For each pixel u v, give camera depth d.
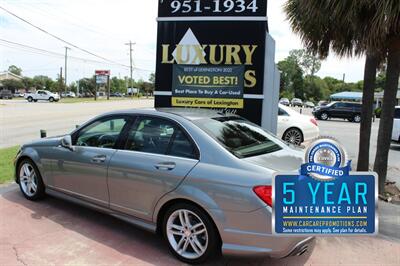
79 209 5.20
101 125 4.76
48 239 4.26
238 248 3.45
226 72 7.46
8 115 23.91
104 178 4.44
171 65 7.73
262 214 3.32
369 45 5.92
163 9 7.66
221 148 3.74
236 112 7.48
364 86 7.62
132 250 4.05
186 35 7.59
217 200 3.51
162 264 3.77
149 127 4.30
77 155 4.77
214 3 7.41
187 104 7.71
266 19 7.23
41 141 5.44
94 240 4.27
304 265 3.82
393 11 5.28
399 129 13.39
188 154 3.87
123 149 4.38
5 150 9.80
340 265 3.85
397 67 6.33
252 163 3.59
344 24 6.42
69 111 29.25
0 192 5.91
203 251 3.66
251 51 7.33
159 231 4.09
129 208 4.23
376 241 4.45
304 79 98.31
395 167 9.59
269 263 3.84
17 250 3.98
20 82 103.06
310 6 6.20
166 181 3.84
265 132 4.62
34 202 5.45
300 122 12.05
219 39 7.45
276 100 9.96
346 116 29.92
